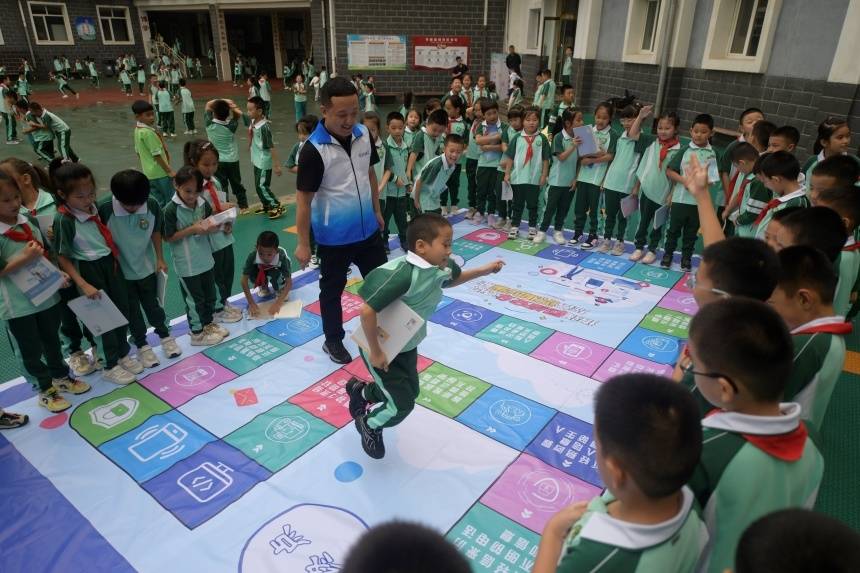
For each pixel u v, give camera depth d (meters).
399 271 2.22
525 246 5.54
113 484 2.53
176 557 2.18
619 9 12.35
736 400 1.21
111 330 3.13
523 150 5.38
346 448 2.77
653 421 0.98
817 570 0.71
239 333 3.84
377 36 16.45
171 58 27.59
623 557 1.00
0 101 11.89
